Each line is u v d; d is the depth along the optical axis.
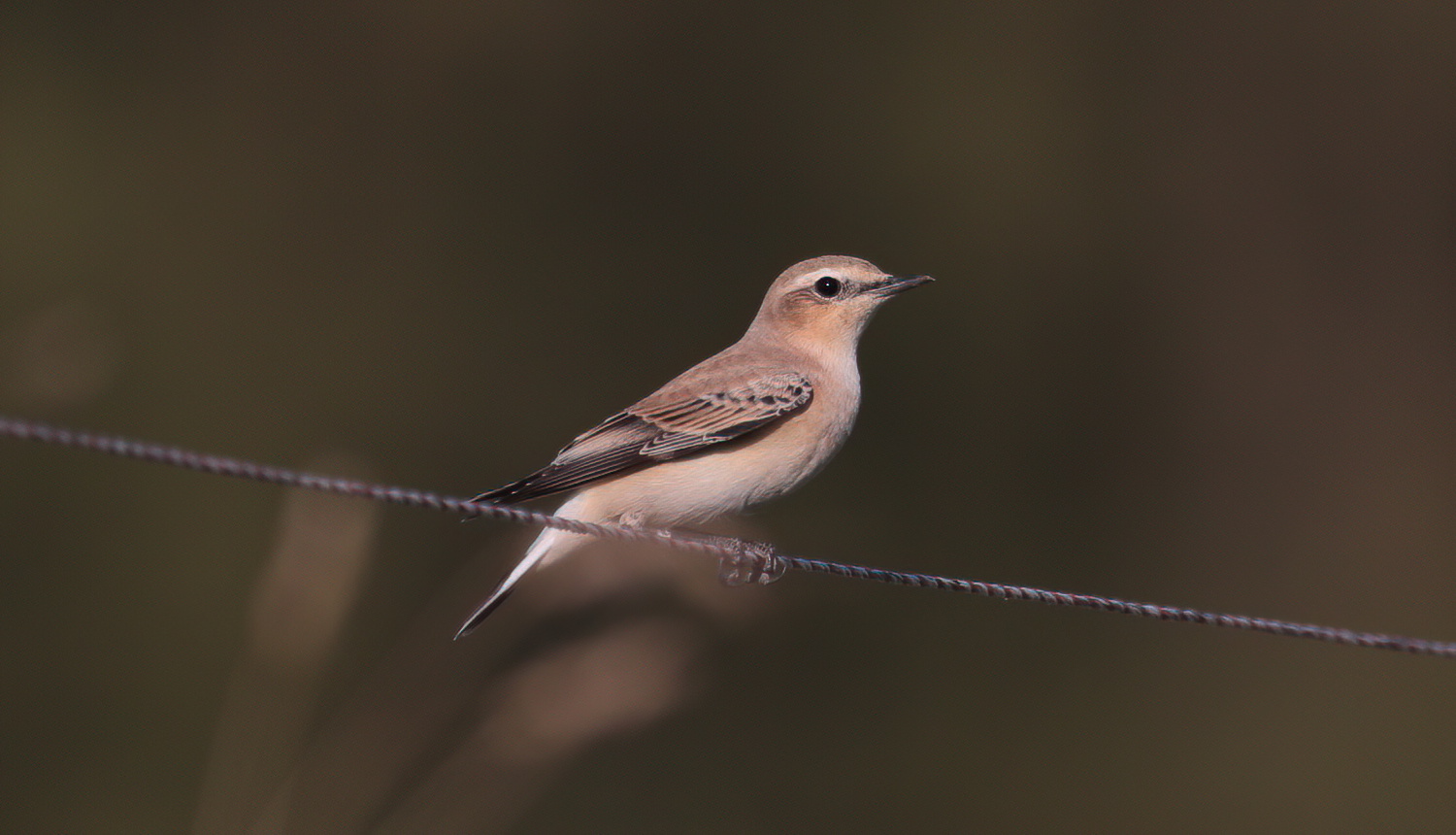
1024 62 18.81
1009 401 17.30
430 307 16.94
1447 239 19.44
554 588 7.75
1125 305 18.30
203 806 7.73
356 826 8.36
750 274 17.50
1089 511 17.00
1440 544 17.69
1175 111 19.33
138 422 15.48
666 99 17.83
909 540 15.97
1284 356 18.77
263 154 17.33
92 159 16.81
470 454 16.31
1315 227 19.48
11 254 16.12
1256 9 19.64
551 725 7.67
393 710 8.69
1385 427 18.67
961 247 17.89
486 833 8.09
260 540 14.31
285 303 16.70
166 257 16.58
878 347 16.98
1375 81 19.70
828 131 17.97
